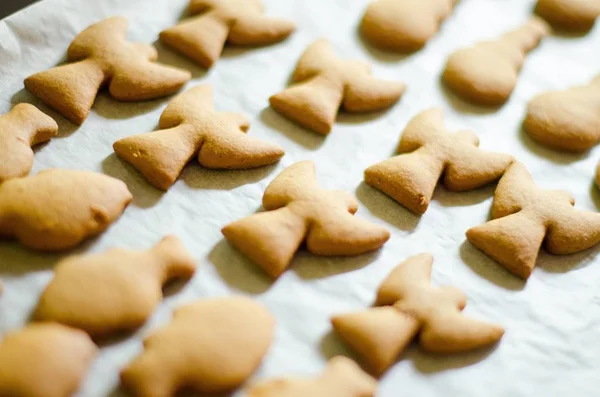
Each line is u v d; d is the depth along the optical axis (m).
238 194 0.40
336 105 0.43
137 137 0.40
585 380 0.37
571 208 0.40
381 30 0.46
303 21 0.47
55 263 0.37
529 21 0.48
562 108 0.44
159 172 0.39
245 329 0.36
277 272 0.38
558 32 0.48
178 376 0.35
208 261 0.38
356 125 0.43
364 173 0.41
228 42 0.45
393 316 0.37
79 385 0.35
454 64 0.45
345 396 0.35
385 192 0.41
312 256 0.39
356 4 0.48
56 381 0.34
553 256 0.40
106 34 0.43
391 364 0.36
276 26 0.45
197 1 0.45
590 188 0.42
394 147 0.42
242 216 0.40
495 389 0.36
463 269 0.39
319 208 0.39
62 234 0.37
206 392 0.35
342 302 0.38
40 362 0.34
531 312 0.38
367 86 0.43
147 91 0.42
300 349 0.36
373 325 0.36
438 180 0.41
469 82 0.44
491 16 0.48
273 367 0.36
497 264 0.40
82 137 0.41
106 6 0.45
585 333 0.38
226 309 0.36
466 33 0.47
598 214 0.40
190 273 0.38
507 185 0.41
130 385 0.34
